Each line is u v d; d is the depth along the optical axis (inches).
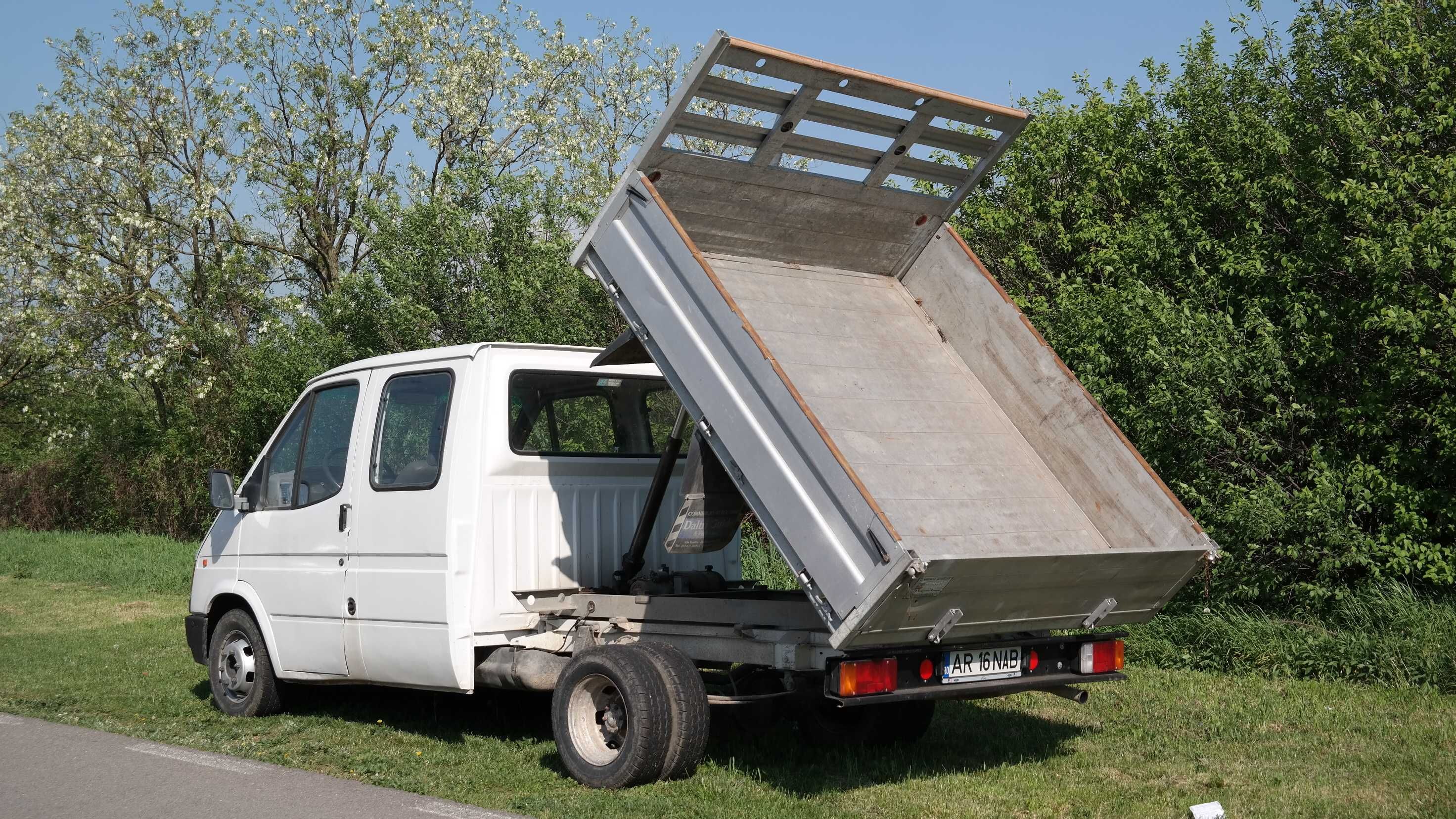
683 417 279.1
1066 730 293.6
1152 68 484.4
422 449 280.8
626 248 233.9
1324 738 274.5
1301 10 443.2
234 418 887.1
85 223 1020.5
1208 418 369.4
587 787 237.0
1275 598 382.0
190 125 1024.2
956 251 267.1
